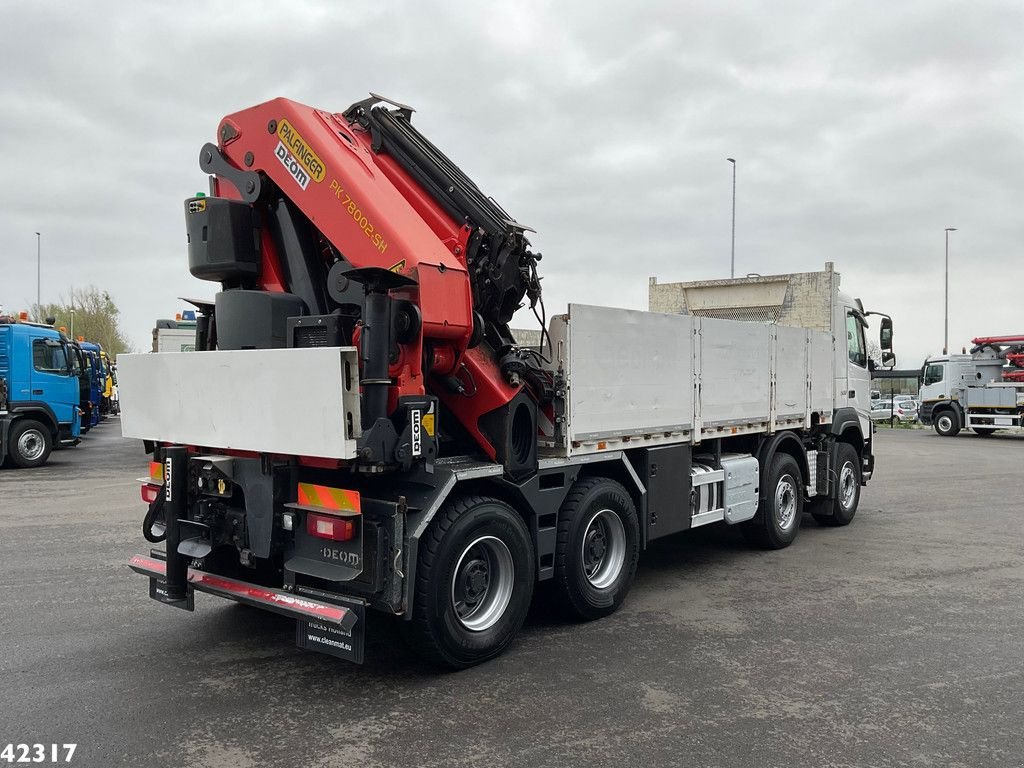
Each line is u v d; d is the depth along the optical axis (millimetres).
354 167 4988
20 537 8602
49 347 16297
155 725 3930
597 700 4262
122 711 4098
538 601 6246
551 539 5398
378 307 4332
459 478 4613
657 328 6246
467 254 5211
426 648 4512
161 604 6094
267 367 4344
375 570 4223
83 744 3717
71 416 16781
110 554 7770
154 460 5398
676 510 6629
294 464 4508
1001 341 26938
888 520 10258
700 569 7434
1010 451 21609
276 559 4938
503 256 5164
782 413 8211
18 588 6520
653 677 4605
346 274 4281
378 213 4715
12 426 15703
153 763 3527
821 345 9117
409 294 4566
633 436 6012
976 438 27328
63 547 8094
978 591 6590
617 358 5805
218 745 3713
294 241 5234
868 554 8109
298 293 5238
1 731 3857
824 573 7266
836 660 4898
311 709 4137
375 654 5027
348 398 4035
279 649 5102
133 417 5309
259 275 5422
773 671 4703
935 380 28766
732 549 8383
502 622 4902
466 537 4629
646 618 5828
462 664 4699
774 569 7434
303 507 4387
